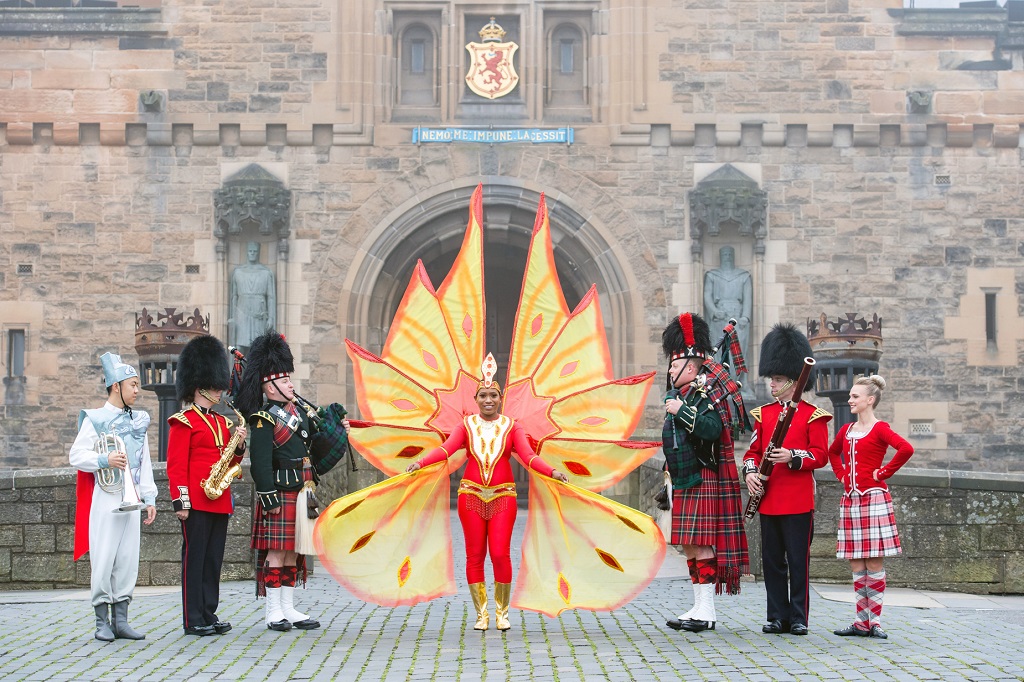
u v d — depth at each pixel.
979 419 25.14
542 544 9.73
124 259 25.12
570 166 25.55
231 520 13.27
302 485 9.53
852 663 7.95
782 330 9.52
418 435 10.04
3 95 25.28
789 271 25.36
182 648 8.77
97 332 25.00
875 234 25.44
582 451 9.88
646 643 8.88
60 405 24.89
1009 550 12.80
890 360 25.22
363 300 25.17
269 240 25.33
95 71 25.38
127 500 9.09
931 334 25.28
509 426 9.62
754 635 9.23
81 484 9.30
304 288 25.17
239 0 25.53
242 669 7.95
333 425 9.62
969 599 12.02
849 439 9.33
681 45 25.69
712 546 9.46
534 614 10.61
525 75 25.64
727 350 9.56
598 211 25.42
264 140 25.38
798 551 9.18
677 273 25.30
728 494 9.42
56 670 7.95
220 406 20.41
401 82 25.86
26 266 25.11
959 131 25.53
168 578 13.00
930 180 25.55
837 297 25.33
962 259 25.41
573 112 25.80
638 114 25.53
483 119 25.56
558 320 10.32
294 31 25.53
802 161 25.56
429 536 9.72
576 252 25.59
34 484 12.95
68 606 11.24
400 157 25.44
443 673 7.75
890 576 12.92
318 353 25.06
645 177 25.50
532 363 10.27
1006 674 7.56
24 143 25.30
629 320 25.27
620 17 25.70
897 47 25.67
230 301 25.12
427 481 9.77
